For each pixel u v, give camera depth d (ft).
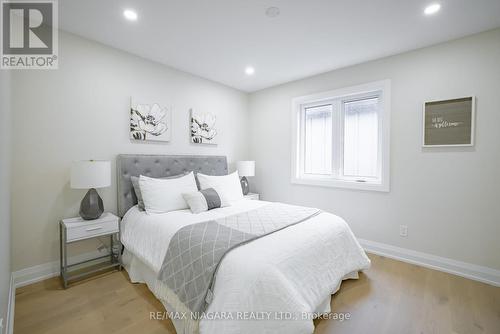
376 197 9.52
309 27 7.22
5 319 4.66
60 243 7.25
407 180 8.76
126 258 7.75
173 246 5.74
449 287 6.93
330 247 6.32
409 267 8.21
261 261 4.61
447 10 6.32
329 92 10.69
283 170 12.54
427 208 8.39
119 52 8.69
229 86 12.86
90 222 7.09
